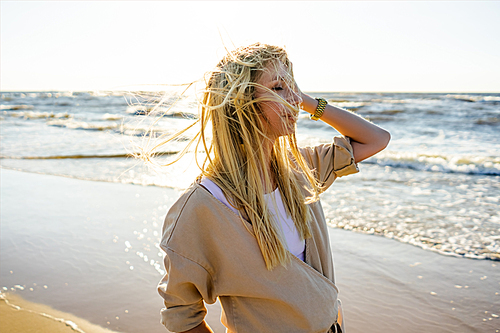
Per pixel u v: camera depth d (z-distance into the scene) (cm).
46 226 522
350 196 676
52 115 3008
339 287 358
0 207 610
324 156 151
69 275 386
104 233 496
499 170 897
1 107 3972
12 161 1056
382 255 421
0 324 306
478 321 299
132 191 711
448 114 2373
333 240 469
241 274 110
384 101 3531
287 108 115
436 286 354
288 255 114
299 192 129
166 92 122
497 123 1948
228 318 116
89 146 1340
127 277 380
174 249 108
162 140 124
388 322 302
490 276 368
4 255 434
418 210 582
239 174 114
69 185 763
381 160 1045
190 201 110
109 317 315
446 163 988
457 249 432
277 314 112
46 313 321
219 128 114
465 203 619
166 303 118
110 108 3797
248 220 112
